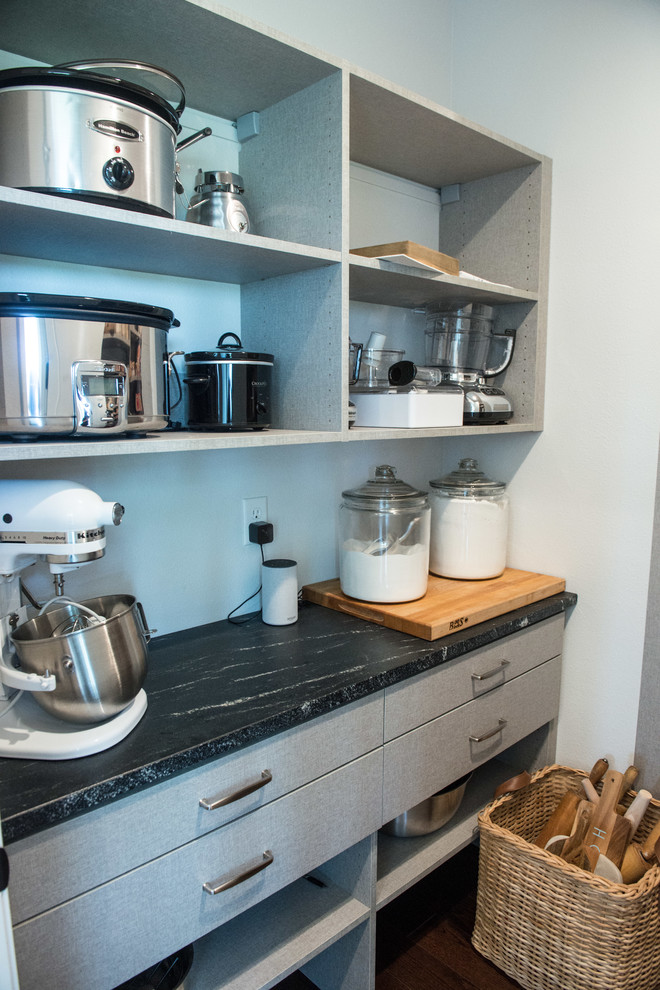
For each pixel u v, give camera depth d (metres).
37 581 1.33
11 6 1.11
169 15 1.14
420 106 1.50
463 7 2.06
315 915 1.41
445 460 2.26
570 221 1.85
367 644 1.50
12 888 0.88
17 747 1.01
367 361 1.75
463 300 1.91
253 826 1.17
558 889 1.46
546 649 1.86
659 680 1.75
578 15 1.78
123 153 1.03
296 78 1.38
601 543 1.87
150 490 1.49
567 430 1.92
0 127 0.98
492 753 1.71
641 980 1.45
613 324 1.79
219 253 1.28
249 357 1.34
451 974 1.61
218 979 1.23
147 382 1.12
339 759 1.30
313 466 1.85
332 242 1.40
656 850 1.53
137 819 1.00
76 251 1.24
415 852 1.65
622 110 1.72
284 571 1.62
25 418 0.98
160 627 1.55
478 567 1.91
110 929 0.99
